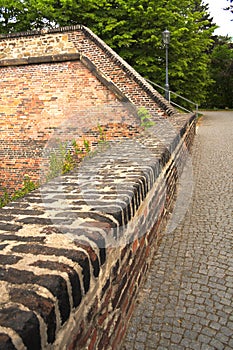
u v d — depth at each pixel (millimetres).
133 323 2365
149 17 15961
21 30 18516
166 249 3523
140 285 2729
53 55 10820
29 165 11688
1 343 802
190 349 2133
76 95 10930
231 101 41750
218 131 15672
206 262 3227
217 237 3807
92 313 1419
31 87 11266
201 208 4797
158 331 2293
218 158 8742
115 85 10430
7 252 1275
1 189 11891
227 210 4707
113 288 1782
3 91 11516
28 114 11453
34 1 17172
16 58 11141
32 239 1406
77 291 1189
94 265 1373
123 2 16016
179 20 17359
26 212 1800
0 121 11742
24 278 1079
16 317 896
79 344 1277
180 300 2631
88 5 16047
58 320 1035
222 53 41094
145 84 10258
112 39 16109
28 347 863
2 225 1590
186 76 19500
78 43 10672
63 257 1229
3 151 11852
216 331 2287
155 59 16953
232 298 2646
